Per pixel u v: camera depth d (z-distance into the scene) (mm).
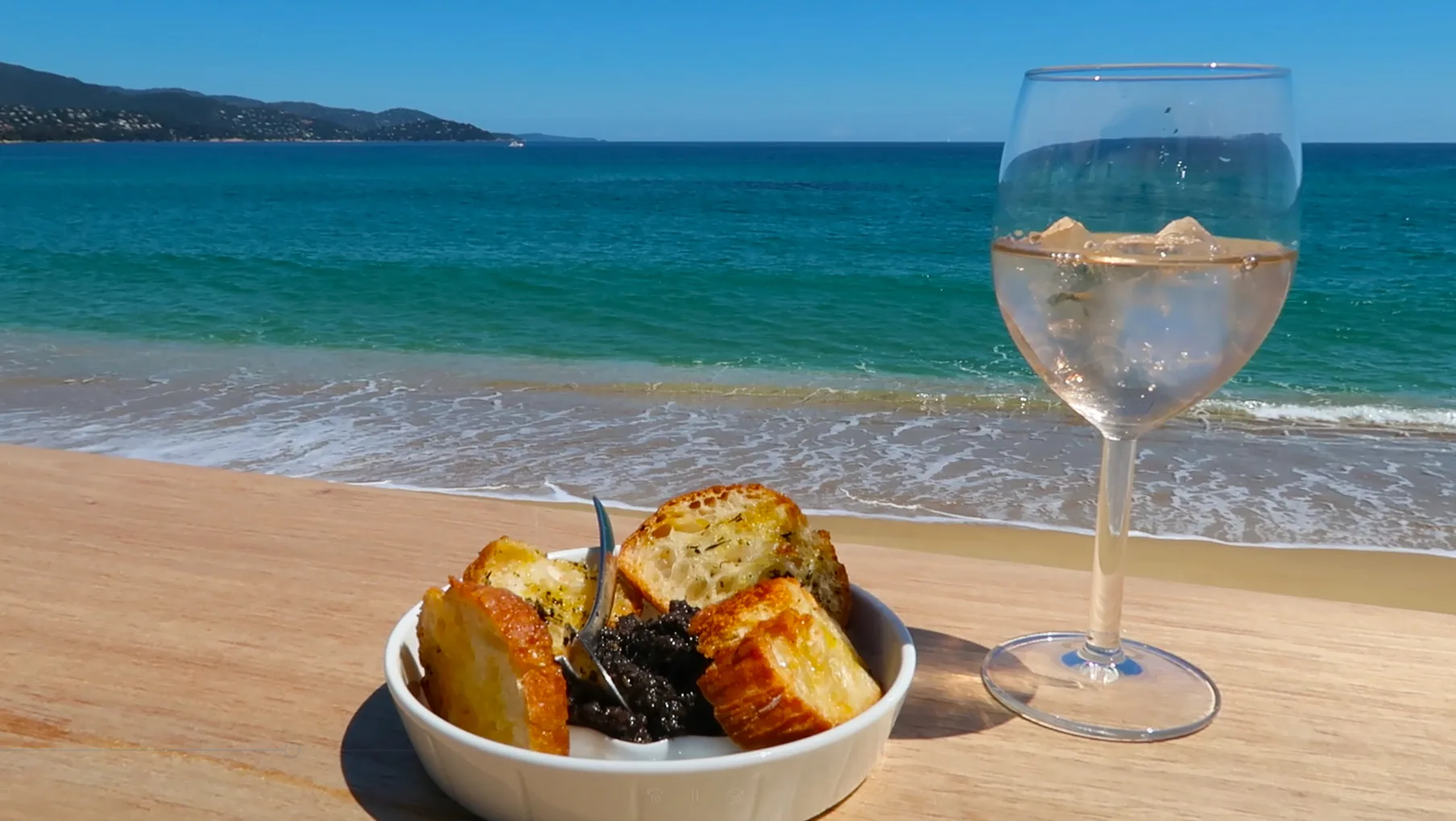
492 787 253
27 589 389
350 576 406
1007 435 2146
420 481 1813
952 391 2729
